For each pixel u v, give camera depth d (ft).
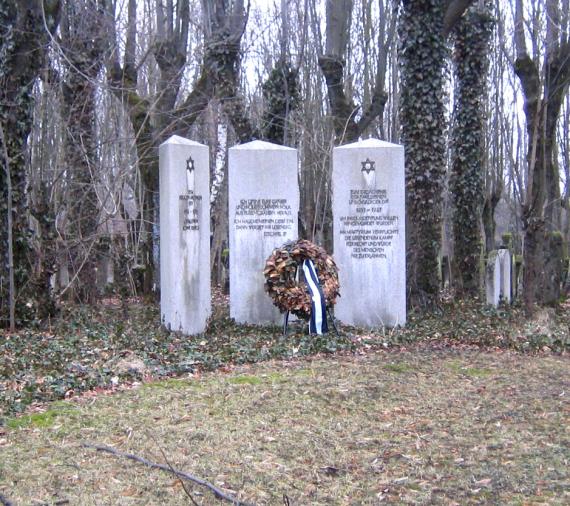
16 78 40.86
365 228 42.04
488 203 93.15
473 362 33.32
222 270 94.17
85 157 49.57
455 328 41.65
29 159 49.32
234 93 67.56
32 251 43.01
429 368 31.68
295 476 18.24
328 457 19.65
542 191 50.01
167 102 67.26
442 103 49.37
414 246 49.55
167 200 38.63
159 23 70.85
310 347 35.09
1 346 33.24
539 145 49.98
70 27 56.39
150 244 63.31
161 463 18.84
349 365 31.83
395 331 40.22
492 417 23.80
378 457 19.72
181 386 27.25
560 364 33.24
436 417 23.76
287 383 27.89
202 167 39.65
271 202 42.45
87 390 26.32
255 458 19.44
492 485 17.72
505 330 40.34
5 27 40.47
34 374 27.71
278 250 39.65
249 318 42.57
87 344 34.22
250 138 68.23
